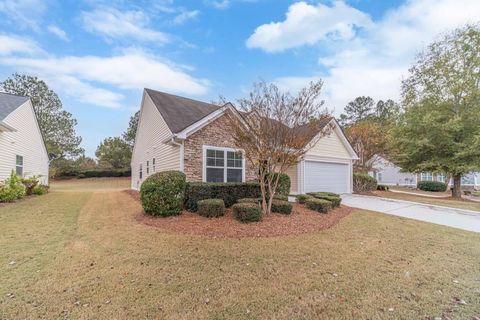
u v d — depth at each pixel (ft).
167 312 9.40
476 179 91.40
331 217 25.63
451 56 51.72
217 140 37.01
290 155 23.39
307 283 11.71
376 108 125.18
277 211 25.26
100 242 16.94
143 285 11.30
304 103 23.04
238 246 16.39
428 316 9.37
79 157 132.16
